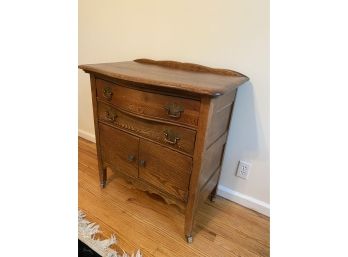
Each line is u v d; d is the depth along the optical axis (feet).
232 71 3.72
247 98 3.91
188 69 4.06
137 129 3.55
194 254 3.54
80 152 6.17
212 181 4.14
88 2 5.07
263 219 4.34
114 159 4.16
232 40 3.70
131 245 3.60
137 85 3.20
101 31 5.13
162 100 3.07
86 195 4.59
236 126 4.19
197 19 3.88
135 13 4.50
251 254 3.61
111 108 3.74
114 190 4.79
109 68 3.55
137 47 4.73
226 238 3.86
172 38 4.23
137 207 4.39
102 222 3.98
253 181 4.41
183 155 3.20
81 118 6.72
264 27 3.43
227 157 4.51
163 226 4.00
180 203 3.59
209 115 2.80
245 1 3.43
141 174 3.85
